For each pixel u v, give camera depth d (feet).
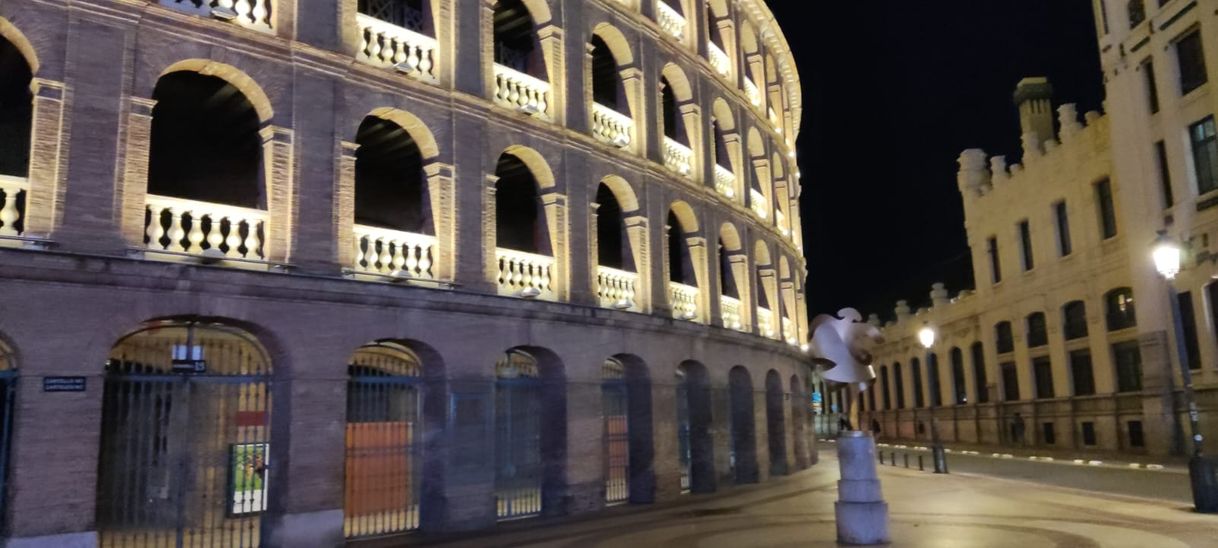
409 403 59.82
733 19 98.94
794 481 87.15
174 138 59.41
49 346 39.29
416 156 65.41
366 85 53.62
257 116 55.36
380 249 55.16
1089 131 124.67
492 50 62.18
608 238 92.43
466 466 54.60
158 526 50.67
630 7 76.38
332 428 48.11
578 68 69.31
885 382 219.82
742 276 91.56
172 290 43.32
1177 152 100.48
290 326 47.29
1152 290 106.63
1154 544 43.24
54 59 41.52
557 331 62.13
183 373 46.03
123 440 51.90
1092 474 90.48
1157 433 105.70
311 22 51.13
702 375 78.95
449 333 55.01
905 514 57.93
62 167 40.91
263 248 47.70
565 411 61.98
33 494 38.04
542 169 65.46
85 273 40.34
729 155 94.73
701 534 50.47
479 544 48.62
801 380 111.14
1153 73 106.22
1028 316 146.82
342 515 47.80
